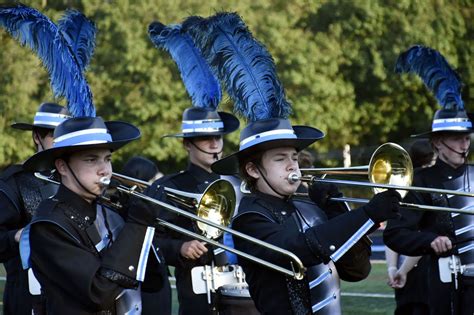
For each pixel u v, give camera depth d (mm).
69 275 12758
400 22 63281
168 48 20281
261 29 60219
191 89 20562
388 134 69500
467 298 18844
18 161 61438
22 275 18422
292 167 14297
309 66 61781
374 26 63156
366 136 69062
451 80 19641
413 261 20734
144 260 12820
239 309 19016
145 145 61062
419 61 19812
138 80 60188
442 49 63875
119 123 14195
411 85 65250
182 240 19203
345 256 14430
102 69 59719
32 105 60344
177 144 60781
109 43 59469
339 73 64062
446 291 18984
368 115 66250
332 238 13203
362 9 62438
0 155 60219
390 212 13227
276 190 14336
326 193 14961
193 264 19297
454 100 19500
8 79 59781
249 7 60406
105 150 13344
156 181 20484
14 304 18578
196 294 19312
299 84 62312
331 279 14438
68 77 13719
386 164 14297
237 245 14367
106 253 12852
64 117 19406
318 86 61875
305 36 62188
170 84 59688
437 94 19719
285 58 61188
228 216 15445
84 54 15328
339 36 63156
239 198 19844
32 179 18656
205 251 18922
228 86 15172
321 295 14297
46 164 13578
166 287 19500
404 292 21031
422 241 18781
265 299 14211
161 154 60594
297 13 62312
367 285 31250
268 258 13820
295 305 14055
